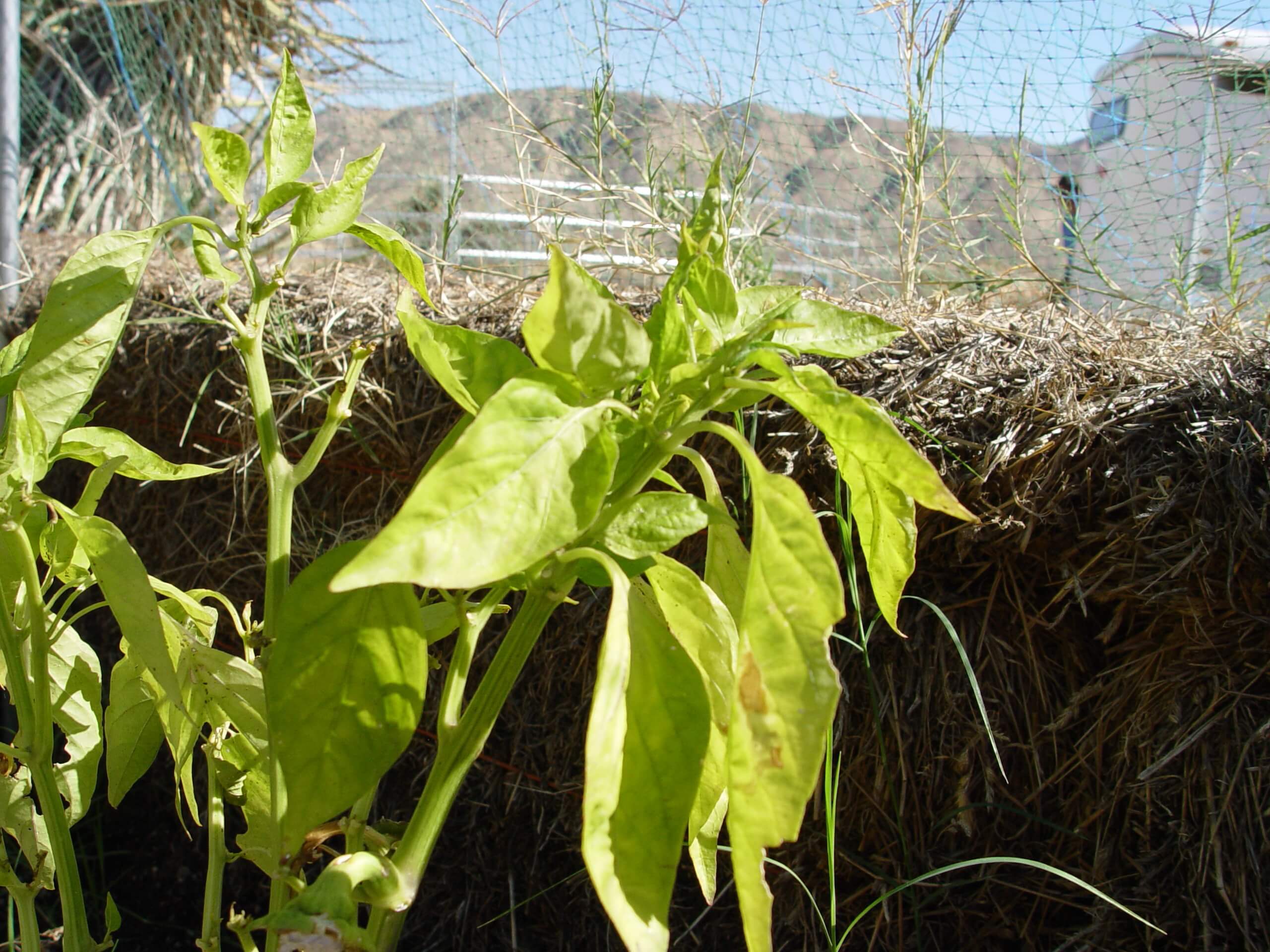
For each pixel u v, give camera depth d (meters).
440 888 1.51
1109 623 1.13
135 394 1.72
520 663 0.58
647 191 1.73
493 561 0.47
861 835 1.25
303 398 1.45
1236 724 1.06
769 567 0.49
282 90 0.67
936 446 1.16
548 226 1.65
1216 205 1.65
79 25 2.92
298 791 0.55
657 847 0.52
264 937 1.60
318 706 0.56
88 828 1.80
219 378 1.64
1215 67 1.49
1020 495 1.12
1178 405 1.09
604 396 0.55
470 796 1.49
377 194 2.30
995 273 1.66
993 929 1.20
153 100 2.84
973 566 1.19
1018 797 1.19
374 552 0.44
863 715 1.24
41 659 0.71
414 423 1.49
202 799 1.69
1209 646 1.05
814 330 0.63
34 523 0.76
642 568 0.60
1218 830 1.06
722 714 0.63
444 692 0.60
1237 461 1.02
